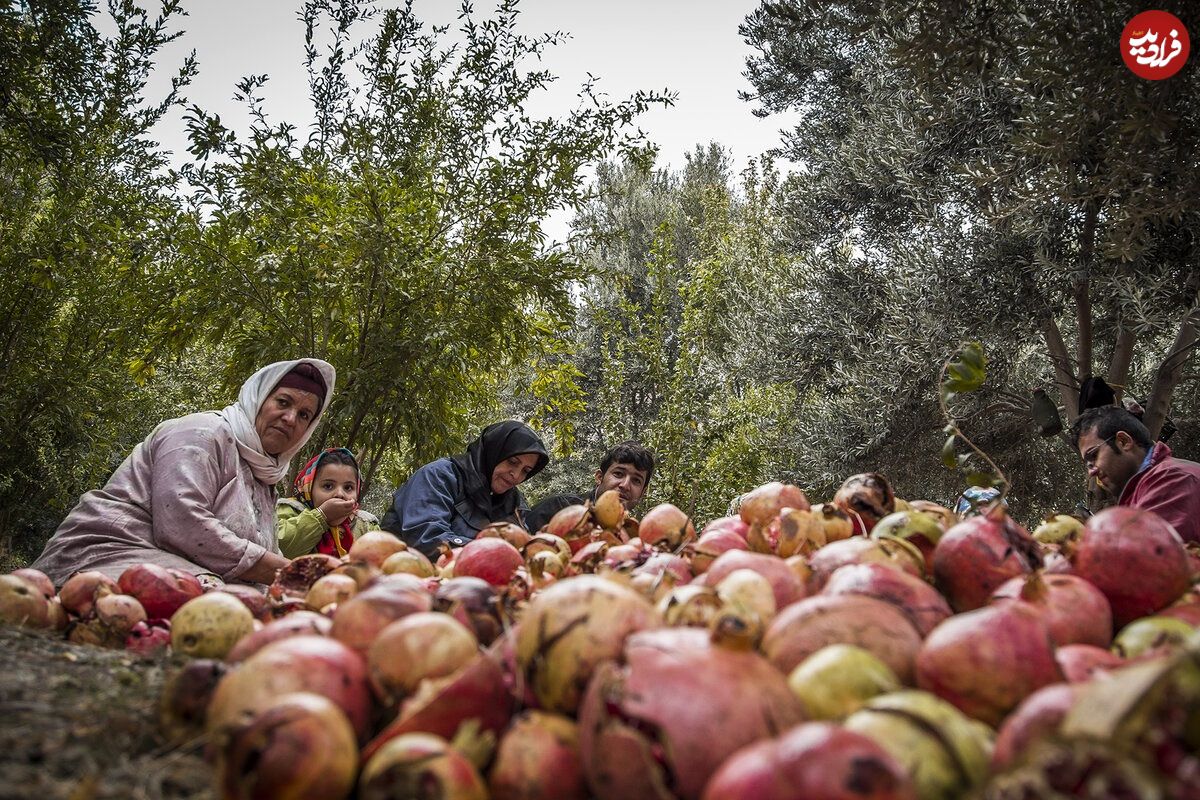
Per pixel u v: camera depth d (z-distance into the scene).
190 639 1.62
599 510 2.41
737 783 0.87
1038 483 11.24
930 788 0.92
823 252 11.36
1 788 1.01
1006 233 8.72
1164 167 4.45
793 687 1.12
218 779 1.02
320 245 5.48
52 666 1.48
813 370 11.07
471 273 6.24
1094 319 10.25
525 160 6.52
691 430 10.49
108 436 8.71
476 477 4.69
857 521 2.04
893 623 1.25
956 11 4.33
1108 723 0.84
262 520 3.60
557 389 8.32
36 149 6.16
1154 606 1.50
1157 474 3.57
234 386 6.40
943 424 10.22
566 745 1.08
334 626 1.34
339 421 6.04
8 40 5.85
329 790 1.02
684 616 1.34
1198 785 0.78
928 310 9.16
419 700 1.13
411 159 6.50
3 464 7.67
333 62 7.05
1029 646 1.13
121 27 6.84
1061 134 4.51
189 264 5.86
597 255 18.17
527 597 1.84
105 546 3.07
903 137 9.41
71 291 7.21
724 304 14.42
